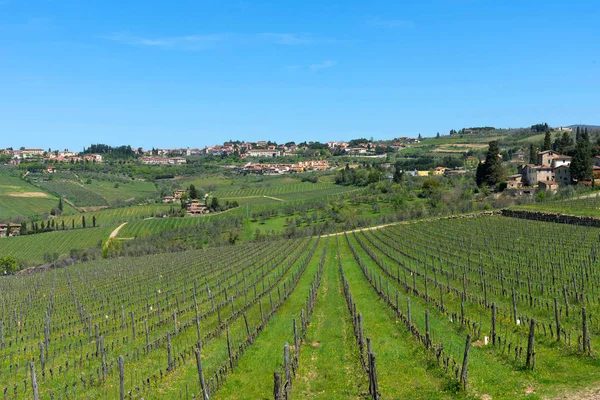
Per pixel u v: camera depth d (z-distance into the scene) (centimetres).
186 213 16012
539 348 2338
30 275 8262
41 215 16625
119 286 6106
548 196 10381
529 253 5350
